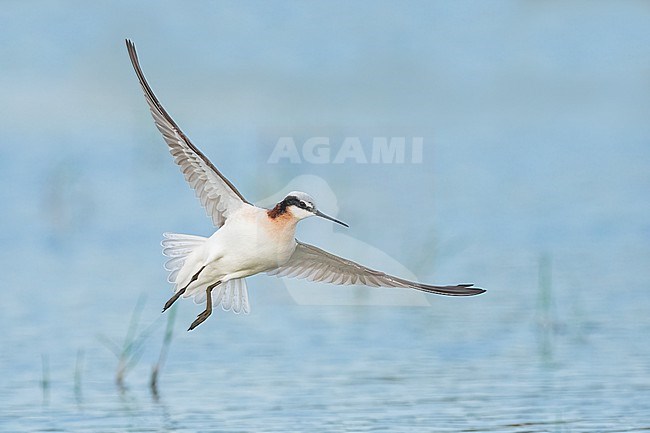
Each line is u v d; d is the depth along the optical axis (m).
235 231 8.20
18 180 21.28
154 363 12.77
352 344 13.41
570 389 11.56
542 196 20.34
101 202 20.16
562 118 26.73
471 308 14.80
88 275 16.38
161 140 23.97
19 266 16.83
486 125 25.88
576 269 16.36
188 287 8.42
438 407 11.02
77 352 13.13
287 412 10.88
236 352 13.14
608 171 22.14
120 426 10.59
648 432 10.19
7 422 10.73
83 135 24.53
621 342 13.24
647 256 17.00
